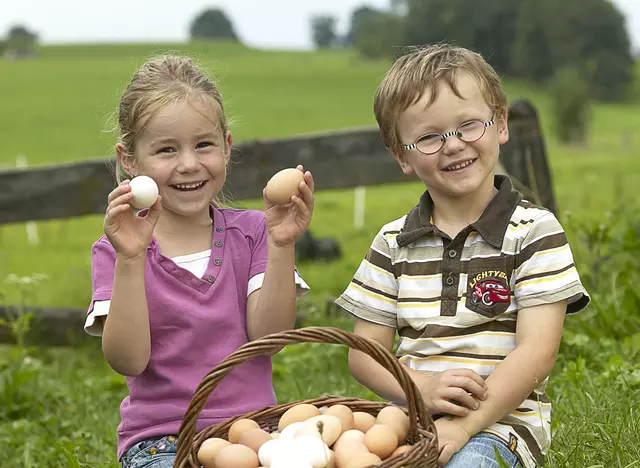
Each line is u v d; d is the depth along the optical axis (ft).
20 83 218.38
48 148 107.96
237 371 10.09
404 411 9.09
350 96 200.34
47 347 19.93
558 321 9.52
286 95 199.31
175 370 10.01
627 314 15.53
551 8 298.56
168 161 10.03
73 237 48.85
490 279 9.67
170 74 10.31
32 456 13.39
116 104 11.31
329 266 31.14
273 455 8.15
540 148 18.42
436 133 9.78
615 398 12.01
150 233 9.59
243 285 10.39
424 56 10.03
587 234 17.58
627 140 135.54
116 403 15.89
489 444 9.09
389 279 10.28
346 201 58.54
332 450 8.36
